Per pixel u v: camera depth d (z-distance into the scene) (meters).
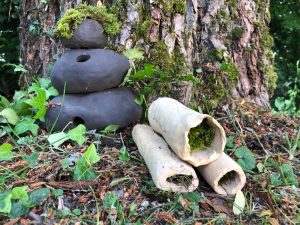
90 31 0.72
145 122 0.79
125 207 0.56
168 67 0.82
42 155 0.66
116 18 0.79
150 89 0.78
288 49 2.17
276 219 0.57
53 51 0.93
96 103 0.72
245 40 0.90
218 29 0.88
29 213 0.54
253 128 0.82
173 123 0.58
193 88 0.84
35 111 0.80
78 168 0.60
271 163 0.70
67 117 0.72
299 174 0.69
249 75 0.92
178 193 0.57
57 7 0.92
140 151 0.65
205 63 0.88
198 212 0.56
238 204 0.57
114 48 0.81
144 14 0.81
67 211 0.54
